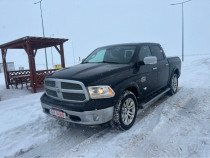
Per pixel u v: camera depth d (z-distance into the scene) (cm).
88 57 489
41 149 296
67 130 361
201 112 411
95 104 285
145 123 368
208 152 260
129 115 347
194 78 859
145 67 395
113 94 300
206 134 310
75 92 295
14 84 1059
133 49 405
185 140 295
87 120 286
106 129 354
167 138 304
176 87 607
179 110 432
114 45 461
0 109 539
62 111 309
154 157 256
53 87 331
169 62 538
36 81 874
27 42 831
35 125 395
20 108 535
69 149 290
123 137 316
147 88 408
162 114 409
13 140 330
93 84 287
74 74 315
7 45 970
